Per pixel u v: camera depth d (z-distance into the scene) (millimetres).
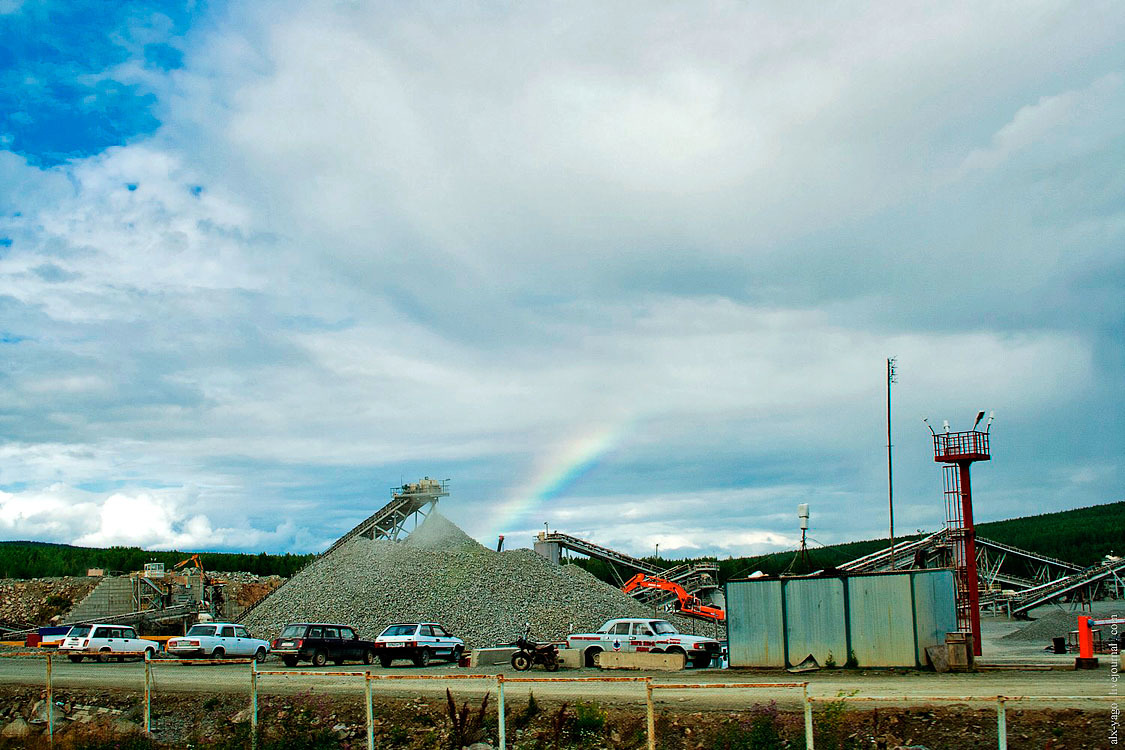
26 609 87625
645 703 24438
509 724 24172
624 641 39156
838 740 19594
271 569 146250
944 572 31719
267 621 61719
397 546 72125
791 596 33000
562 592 64188
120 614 79500
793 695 24641
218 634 46938
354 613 59219
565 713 23922
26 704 31969
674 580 87250
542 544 89312
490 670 38375
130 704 30672
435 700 26719
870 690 24688
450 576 63562
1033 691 23125
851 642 31719
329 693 28984
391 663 44281
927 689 24438
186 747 25844
